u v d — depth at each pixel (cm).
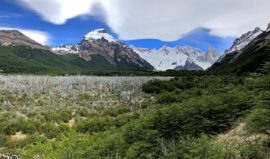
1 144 3378
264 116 1689
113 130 3300
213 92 5081
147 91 6944
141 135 2245
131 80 8850
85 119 4584
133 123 2516
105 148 2405
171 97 5466
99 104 5606
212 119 2350
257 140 1780
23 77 9444
